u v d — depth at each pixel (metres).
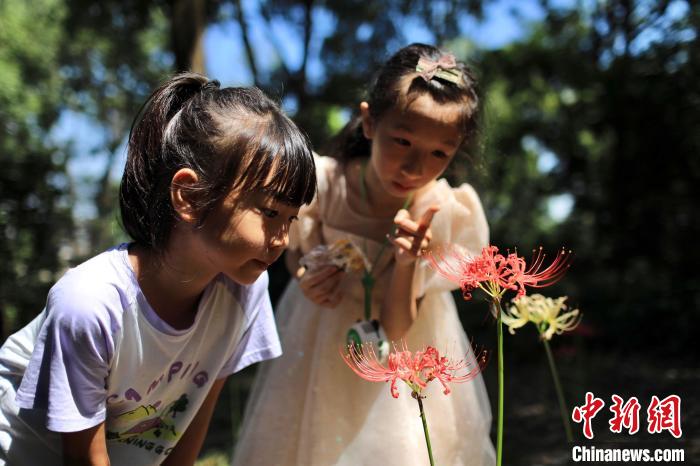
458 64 1.87
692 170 7.00
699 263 6.90
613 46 6.78
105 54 14.65
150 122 1.31
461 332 2.04
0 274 5.77
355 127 2.06
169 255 1.29
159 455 1.47
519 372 5.31
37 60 13.30
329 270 1.86
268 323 1.60
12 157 6.66
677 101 6.20
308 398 1.93
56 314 1.22
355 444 1.84
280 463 1.94
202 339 1.41
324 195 2.03
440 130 1.71
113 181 19.38
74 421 1.21
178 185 1.22
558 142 11.96
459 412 1.87
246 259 1.23
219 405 4.64
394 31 11.00
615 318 5.88
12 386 1.33
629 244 7.73
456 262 1.69
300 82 10.86
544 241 10.12
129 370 1.30
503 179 12.35
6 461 1.29
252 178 1.20
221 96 1.31
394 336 1.83
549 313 1.71
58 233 6.83
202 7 5.81
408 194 1.80
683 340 5.49
